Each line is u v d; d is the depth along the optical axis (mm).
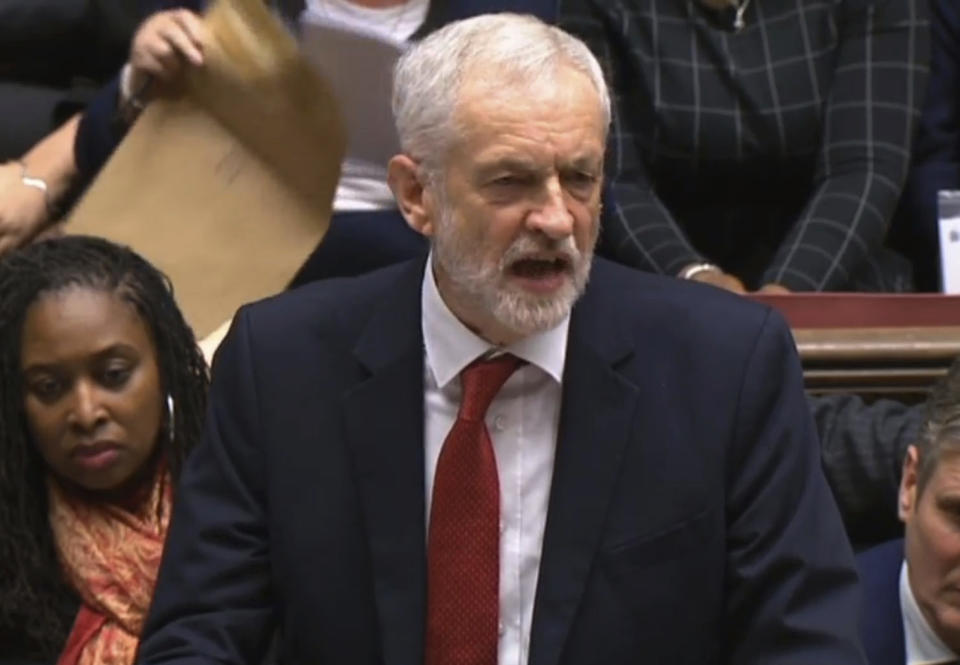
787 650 7160
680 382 7340
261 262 10664
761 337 7391
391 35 11391
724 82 12617
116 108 11180
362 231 11172
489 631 7246
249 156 10734
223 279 10664
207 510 7617
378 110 10773
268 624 7629
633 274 7668
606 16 12719
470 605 7254
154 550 9125
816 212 12414
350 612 7391
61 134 12078
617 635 7207
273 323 7695
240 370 7656
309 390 7566
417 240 11250
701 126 12570
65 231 10680
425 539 7363
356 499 7445
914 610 8742
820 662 7035
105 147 11336
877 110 12648
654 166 12727
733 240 12938
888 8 12797
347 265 11219
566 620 7184
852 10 12820
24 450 9172
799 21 12758
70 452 9031
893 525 10273
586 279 7000
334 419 7516
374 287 7707
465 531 7289
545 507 7371
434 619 7270
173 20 10758
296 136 10625
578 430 7320
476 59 6859
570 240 6816
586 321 7430
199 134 10766
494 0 11617
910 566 8625
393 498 7398
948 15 13289
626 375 7359
